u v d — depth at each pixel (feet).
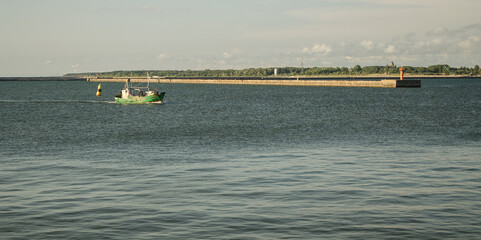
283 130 219.82
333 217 75.20
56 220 74.43
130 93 446.19
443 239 65.41
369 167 119.14
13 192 93.50
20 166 123.54
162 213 78.07
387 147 158.10
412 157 135.03
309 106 406.21
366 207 80.84
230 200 86.38
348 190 93.45
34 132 218.38
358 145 164.14
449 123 251.39
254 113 334.44
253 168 118.93
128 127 241.35
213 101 488.02
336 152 146.72
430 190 93.15
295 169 116.98
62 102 468.75
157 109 377.71
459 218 74.38
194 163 127.44
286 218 74.79
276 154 143.23
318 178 105.60
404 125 242.17
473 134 198.08
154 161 131.44
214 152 148.97
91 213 78.33
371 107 388.78
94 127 241.76
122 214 77.61
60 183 101.91
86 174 112.16
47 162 130.31
